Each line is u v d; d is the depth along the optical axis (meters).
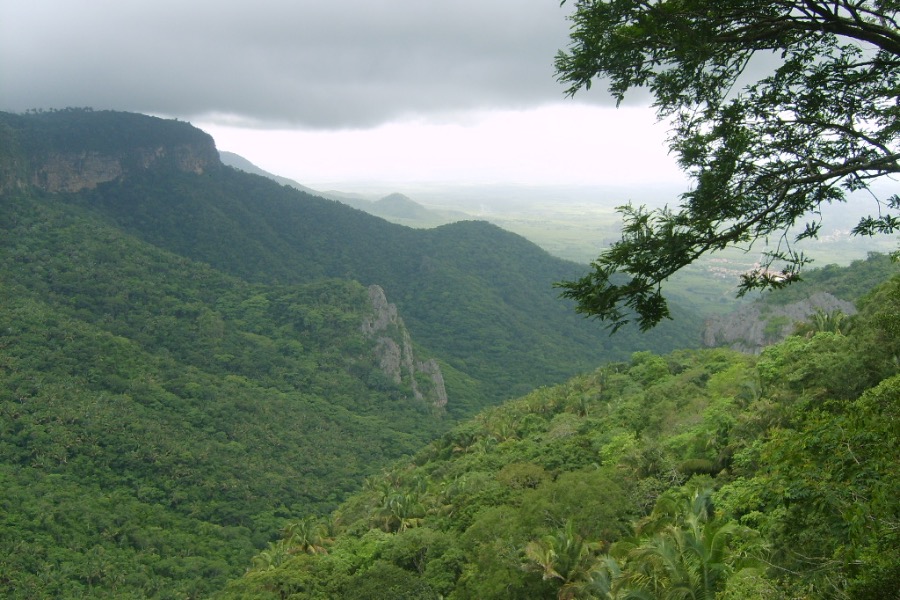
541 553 33.12
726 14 8.76
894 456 8.92
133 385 133.25
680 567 21.62
